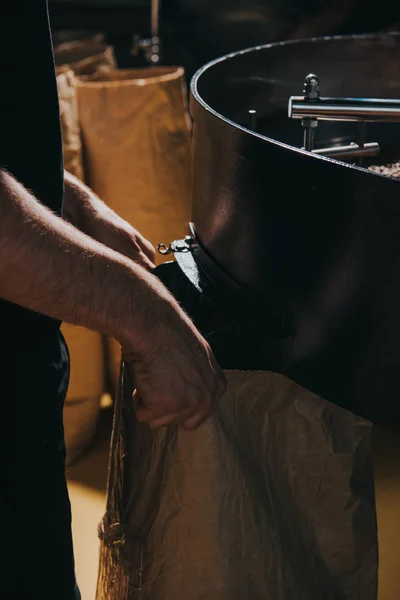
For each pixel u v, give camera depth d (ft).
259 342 2.65
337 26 8.84
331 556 2.90
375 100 2.91
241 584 2.74
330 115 2.93
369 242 2.38
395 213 2.28
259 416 2.76
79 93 4.94
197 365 2.31
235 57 3.78
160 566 2.76
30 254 1.93
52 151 2.39
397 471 4.85
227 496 2.67
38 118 2.32
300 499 2.86
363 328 2.49
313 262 2.55
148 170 5.04
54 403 2.40
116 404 3.00
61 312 2.06
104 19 9.68
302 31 9.01
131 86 4.91
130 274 2.16
